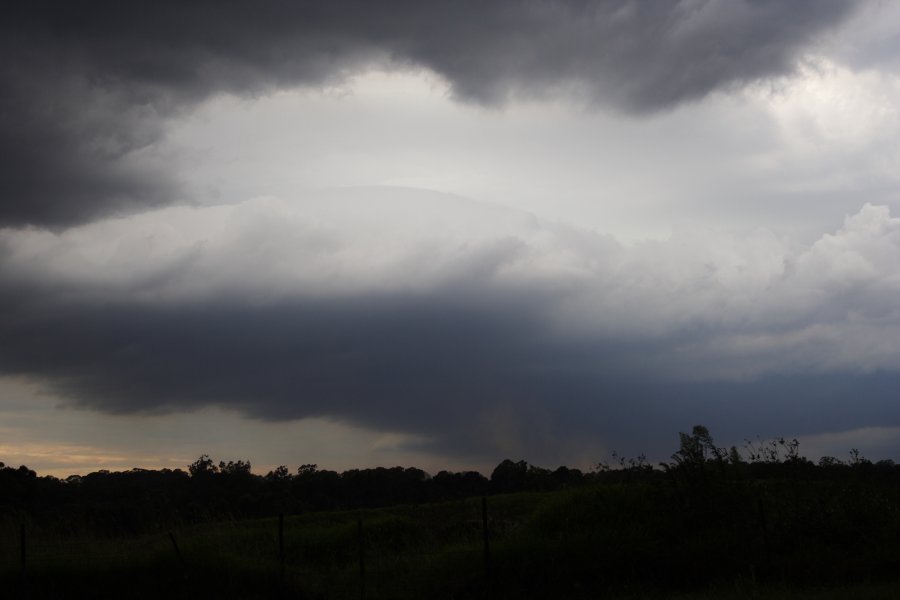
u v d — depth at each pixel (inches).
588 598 634.8
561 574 657.0
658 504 754.2
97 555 704.4
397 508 1245.7
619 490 784.9
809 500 754.8
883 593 562.9
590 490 797.2
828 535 714.8
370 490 2038.6
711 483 745.0
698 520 727.7
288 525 1028.5
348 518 1123.3
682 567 671.8
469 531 889.5
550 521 761.6
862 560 670.5
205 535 832.9
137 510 1097.4
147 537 852.6
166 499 1610.5
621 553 673.0
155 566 682.2
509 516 1090.7
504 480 1962.4
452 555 690.2
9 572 651.5
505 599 640.4
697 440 784.9
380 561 760.3
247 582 676.1
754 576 628.4
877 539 708.7
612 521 740.7
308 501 1903.3
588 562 665.6
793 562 673.6
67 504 1577.3
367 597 653.9
